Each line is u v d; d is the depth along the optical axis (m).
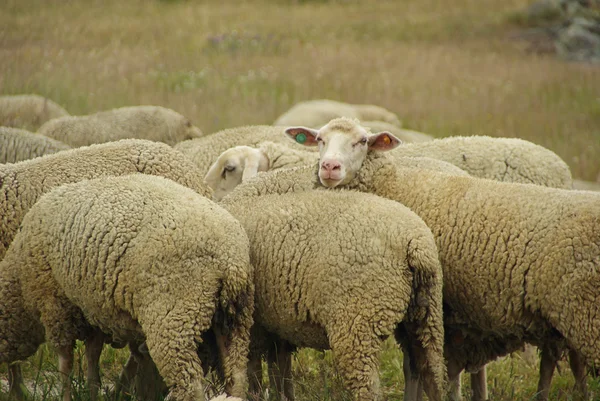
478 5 120.19
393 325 18.97
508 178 31.05
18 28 80.25
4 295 20.44
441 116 61.28
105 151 24.06
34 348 21.42
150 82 63.53
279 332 20.58
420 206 22.00
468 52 90.50
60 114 45.97
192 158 34.09
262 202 21.22
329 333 19.19
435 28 104.75
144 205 19.12
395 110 62.34
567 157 52.38
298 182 23.38
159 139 41.12
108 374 24.55
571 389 24.86
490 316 20.95
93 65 66.25
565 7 108.81
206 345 19.83
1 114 44.34
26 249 20.09
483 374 24.17
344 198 20.34
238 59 77.94
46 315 20.09
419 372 20.05
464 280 20.97
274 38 90.50
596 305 19.06
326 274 19.12
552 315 19.78
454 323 21.94
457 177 22.41
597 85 74.88
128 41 82.06
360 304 18.83
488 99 66.75
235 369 19.20
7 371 24.83
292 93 65.50
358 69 76.75
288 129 25.53
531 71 80.94
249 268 19.30
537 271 19.83
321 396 22.09
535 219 20.16
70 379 20.31
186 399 18.22
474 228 20.81
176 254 18.42
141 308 18.52
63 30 82.19
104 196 19.50
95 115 41.44
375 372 18.84
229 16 104.81
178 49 80.50
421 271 19.02
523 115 62.62
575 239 19.36
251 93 63.06
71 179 23.33
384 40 95.12
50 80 58.16
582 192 20.59
